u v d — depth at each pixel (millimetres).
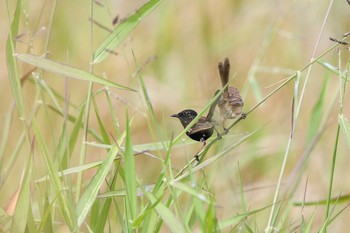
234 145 7668
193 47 15656
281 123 13891
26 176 7520
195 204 6828
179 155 12641
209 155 12453
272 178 12500
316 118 9781
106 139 8445
